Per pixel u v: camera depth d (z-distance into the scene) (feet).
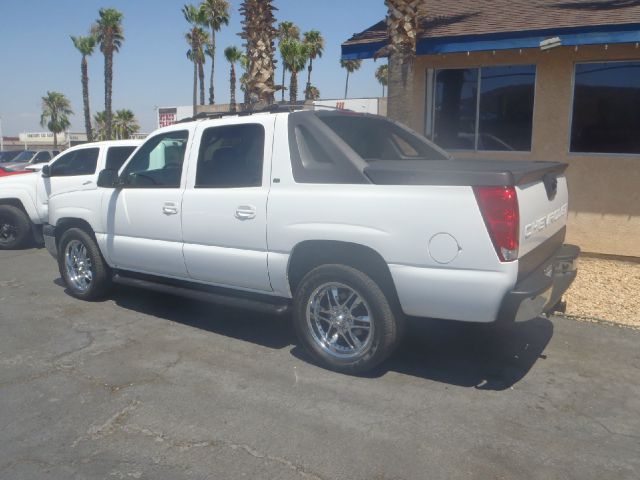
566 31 26.55
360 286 14.44
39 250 34.17
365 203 14.12
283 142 15.80
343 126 16.96
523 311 12.96
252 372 15.47
